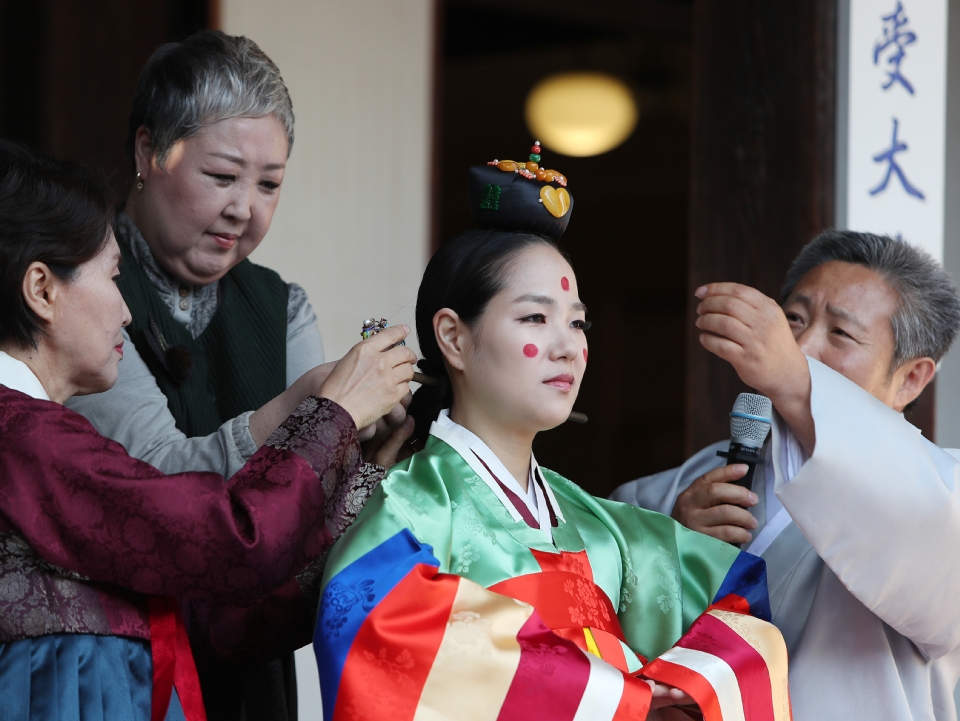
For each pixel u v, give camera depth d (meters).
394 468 4.30
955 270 10.78
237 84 4.89
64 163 4.11
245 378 5.26
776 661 4.30
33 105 9.28
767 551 5.16
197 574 3.75
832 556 4.53
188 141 4.88
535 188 4.49
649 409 21.25
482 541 4.14
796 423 4.68
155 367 4.98
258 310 5.45
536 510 4.42
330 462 4.03
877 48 7.76
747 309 4.59
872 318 5.25
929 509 4.42
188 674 4.10
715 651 4.19
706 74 8.23
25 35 9.33
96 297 4.02
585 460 21.34
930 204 7.93
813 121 7.69
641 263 20.89
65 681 3.73
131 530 3.75
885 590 4.54
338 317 9.66
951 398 10.45
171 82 4.89
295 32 9.46
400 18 9.92
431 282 4.57
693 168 8.28
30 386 3.95
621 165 20.14
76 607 3.81
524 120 19.02
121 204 5.27
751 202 7.97
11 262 3.86
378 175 9.84
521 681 3.75
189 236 5.00
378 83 9.83
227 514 3.76
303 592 4.56
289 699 5.29
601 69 17.77
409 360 4.41
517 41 17.02
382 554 3.89
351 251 9.73
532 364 4.29
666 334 21.16
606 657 4.12
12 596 3.72
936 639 4.73
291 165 9.47
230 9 9.23
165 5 9.55
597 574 4.40
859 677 4.81
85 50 9.29
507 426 4.38
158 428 4.71
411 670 3.74
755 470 5.36
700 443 8.09
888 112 7.79
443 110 18.98
